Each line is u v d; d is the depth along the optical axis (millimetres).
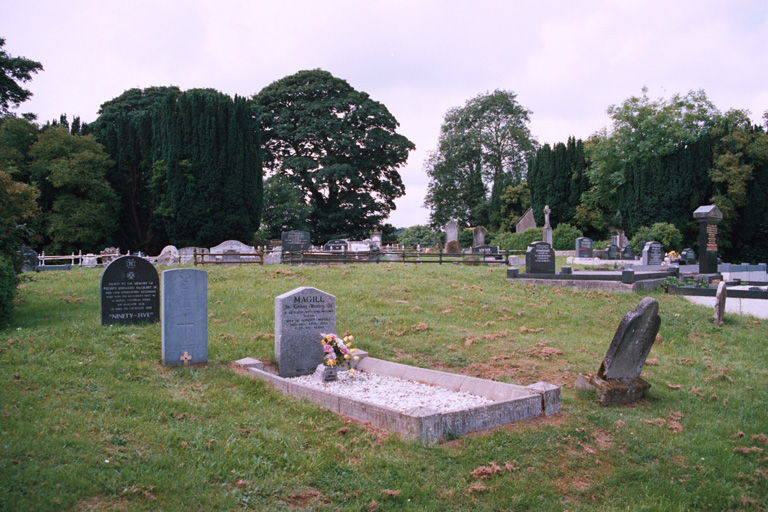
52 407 6258
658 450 6695
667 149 41469
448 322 13688
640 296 16859
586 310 15328
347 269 20375
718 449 6828
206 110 38094
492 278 19719
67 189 37594
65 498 4395
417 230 52312
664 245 37500
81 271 20922
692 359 11211
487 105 64562
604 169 47438
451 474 5547
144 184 41625
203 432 6031
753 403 8656
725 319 14531
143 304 11133
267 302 14492
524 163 66625
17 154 36438
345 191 60031
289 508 4758
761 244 43438
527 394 7461
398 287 17047
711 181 41219
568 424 7031
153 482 4840
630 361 8555
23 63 37719
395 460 5660
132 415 6328
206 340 9133
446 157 65750
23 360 7984
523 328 13273
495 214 62719
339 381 9266
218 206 38469
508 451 6121
